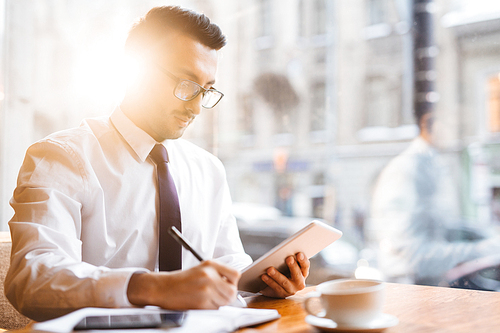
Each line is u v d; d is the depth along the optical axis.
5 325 1.26
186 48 1.07
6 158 2.79
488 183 8.62
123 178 1.11
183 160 1.27
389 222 3.60
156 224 1.14
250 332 0.68
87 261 1.06
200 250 1.22
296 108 12.02
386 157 10.79
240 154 12.55
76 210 0.98
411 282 3.28
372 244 5.09
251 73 12.45
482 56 8.87
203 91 1.09
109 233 1.08
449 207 8.35
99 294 0.73
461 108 8.95
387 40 10.84
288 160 12.06
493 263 2.96
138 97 1.14
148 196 1.13
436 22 9.17
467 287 2.94
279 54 12.22
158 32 1.09
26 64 3.02
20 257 0.83
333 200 11.20
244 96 12.46
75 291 0.74
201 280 0.70
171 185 1.14
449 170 8.60
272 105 12.28
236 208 8.87
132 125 1.15
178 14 1.09
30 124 3.04
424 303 0.90
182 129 1.14
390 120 10.80
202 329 0.60
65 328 0.58
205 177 1.29
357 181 11.16
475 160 8.76
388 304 0.89
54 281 0.75
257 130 12.43
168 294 0.71
